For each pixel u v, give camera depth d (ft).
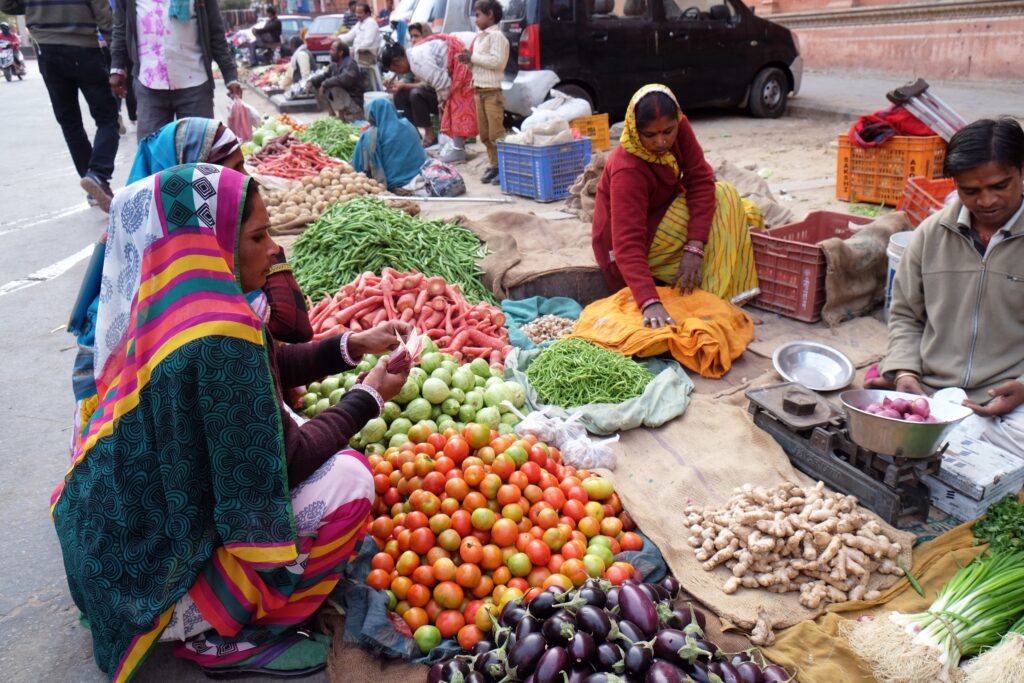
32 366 15.44
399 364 8.27
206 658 7.75
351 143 32.01
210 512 7.04
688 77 35.35
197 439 6.73
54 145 42.60
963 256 9.98
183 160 9.93
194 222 6.65
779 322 14.99
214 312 6.57
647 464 10.63
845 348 13.71
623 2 33.12
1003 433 9.68
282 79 59.36
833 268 14.20
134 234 6.75
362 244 16.30
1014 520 8.34
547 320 15.17
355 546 8.59
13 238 23.98
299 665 7.82
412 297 13.94
